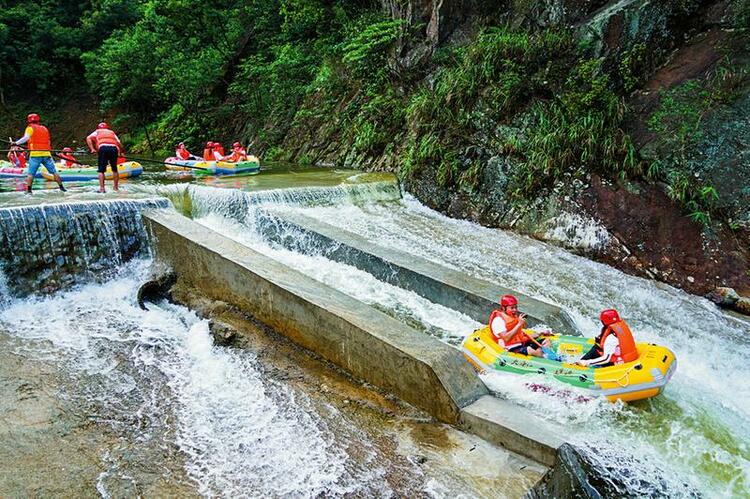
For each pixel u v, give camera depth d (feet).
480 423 16.78
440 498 14.34
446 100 45.14
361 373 20.20
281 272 24.21
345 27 62.39
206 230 28.81
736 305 27.76
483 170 40.42
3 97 94.53
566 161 36.40
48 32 96.58
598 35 39.34
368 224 37.19
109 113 94.68
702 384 20.72
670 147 33.06
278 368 21.04
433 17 53.01
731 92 32.68
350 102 59.36
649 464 15.51
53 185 40.04
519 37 43.60
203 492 14.73
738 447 16.69
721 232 30.12
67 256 28.60
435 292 27.04
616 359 18.60
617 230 33.01
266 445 16.63
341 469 15.53
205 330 24.00
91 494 14.71
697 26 37.32
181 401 18.99
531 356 19.54
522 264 31.94
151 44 77.66
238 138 74.54
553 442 15.40
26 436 17.04
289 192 37.70
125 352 22.35
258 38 79.77
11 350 22.29
